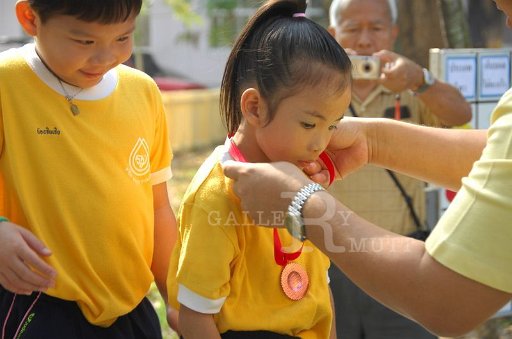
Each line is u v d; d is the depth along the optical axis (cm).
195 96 1430
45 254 230
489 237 183
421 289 190
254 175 209
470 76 425
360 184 390
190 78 1617
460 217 188
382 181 390
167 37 1647
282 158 219
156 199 286
